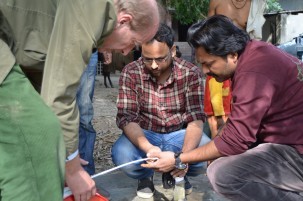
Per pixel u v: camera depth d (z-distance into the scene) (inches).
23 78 54.8
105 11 57.7
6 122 51.6
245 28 141.9
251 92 82.0
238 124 83.3
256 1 139.8
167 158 94.2
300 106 86.9
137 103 109.9
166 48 100.4
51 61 56.6
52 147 53.5
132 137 104.2
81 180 64.0
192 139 104.2
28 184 51.9
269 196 88.6
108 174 133.6
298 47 221.9
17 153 51.7
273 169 88.4
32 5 56.9
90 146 114.7
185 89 108.7
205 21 84.1
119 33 63.1
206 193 118.3
